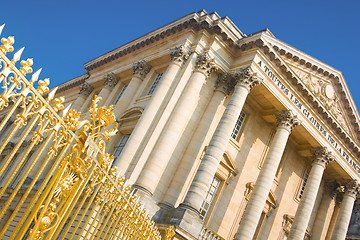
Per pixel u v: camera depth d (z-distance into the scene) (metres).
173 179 23.17
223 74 25.86
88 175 6.42
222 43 25.97
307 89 27.14
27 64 4.66
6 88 4.44
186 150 24.03
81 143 5.91
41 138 5.15
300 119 27.45
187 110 23.95
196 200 20.70
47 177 5.43
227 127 22.88
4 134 36.62
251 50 25.38
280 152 25.42
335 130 29.89
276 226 30.12
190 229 19.56
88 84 37.56
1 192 4.74
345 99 31.59
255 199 23.81
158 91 24.80
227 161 27.08
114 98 32.75
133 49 32.12
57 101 5.27
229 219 26.80
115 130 6.39
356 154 31.98
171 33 28.11
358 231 40.50
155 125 23.62
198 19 26.31
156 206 21.45
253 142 28.97
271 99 26.34
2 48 4.32
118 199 7.58
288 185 31.55
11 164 31.06
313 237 33.09
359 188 32.34
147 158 22.56
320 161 29.03
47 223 5.66
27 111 4.79
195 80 24.72
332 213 34.38
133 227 8.63
